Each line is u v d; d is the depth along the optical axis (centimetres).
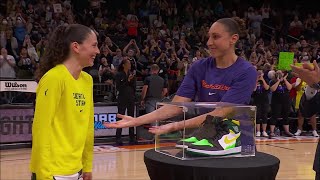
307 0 1884
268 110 1022
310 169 683
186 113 205
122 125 226
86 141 271
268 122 1058
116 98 950
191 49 1397
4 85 803
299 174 646
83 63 252
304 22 1702
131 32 1402
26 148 834
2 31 1142
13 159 727
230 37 229
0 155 762
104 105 923
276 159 205
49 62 252
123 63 898
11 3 1253
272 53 1459
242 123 212
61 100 244
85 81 262
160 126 212
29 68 1047
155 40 1341
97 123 917
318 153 245
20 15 1199
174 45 1338
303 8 1877
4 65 950
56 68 245
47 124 236
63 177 240
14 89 811
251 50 1346
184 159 200
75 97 248
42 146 235
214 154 203
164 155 210
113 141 928
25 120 852
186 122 203
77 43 248
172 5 1586
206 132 207
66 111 245
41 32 1223
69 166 244
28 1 1334
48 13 1282
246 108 212
